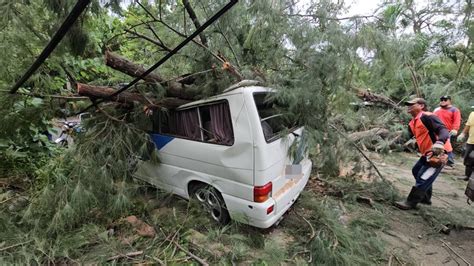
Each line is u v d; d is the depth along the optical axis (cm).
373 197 360
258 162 229
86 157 276
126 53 383
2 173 393
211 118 265
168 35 318
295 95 251
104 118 304
